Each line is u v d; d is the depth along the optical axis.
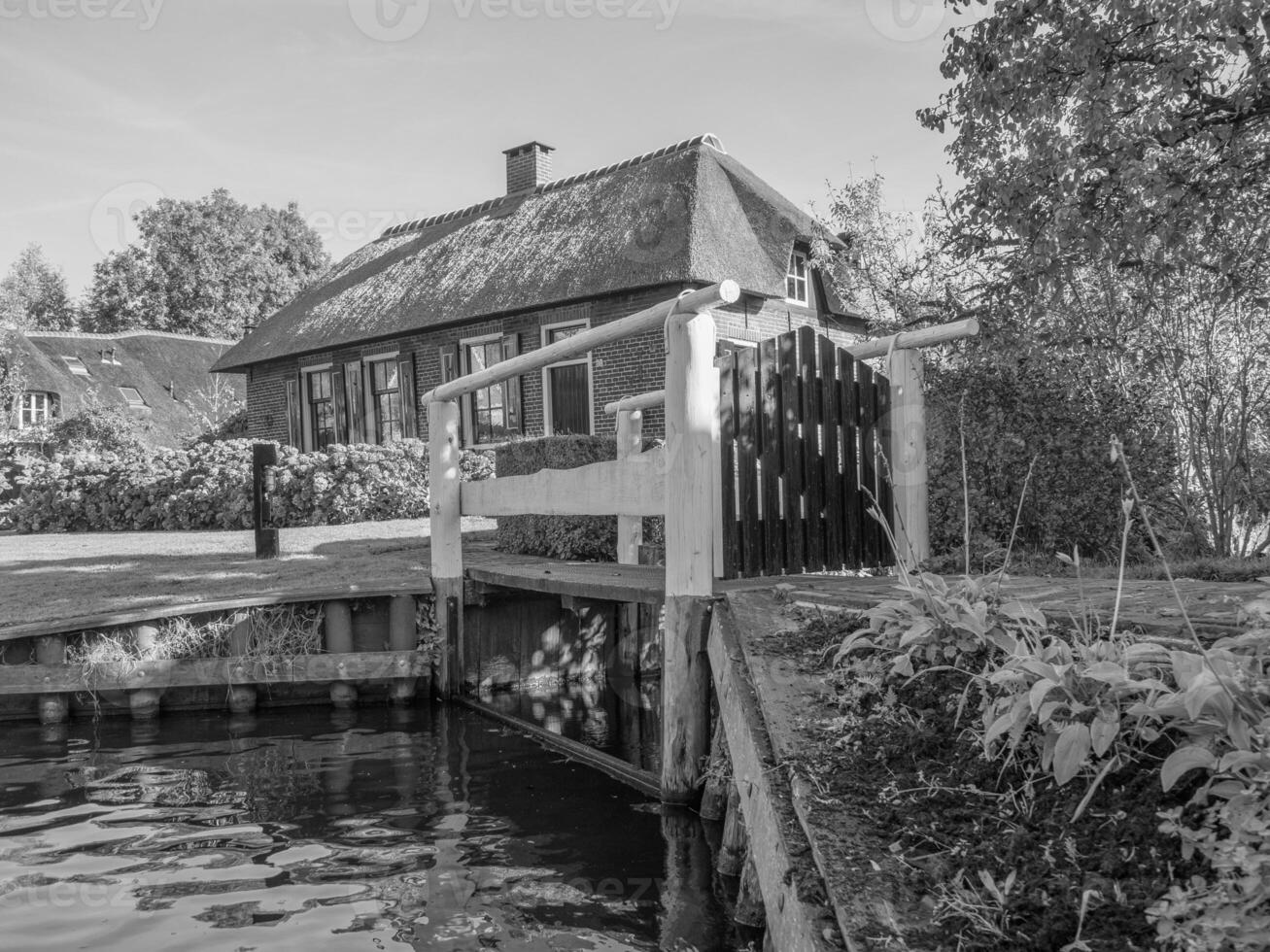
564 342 5.27
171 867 3.52
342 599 6.86
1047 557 6.10
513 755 5.28
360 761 5.17
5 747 5.58
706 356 4.34
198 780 4.79
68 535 13.30
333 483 13.05
